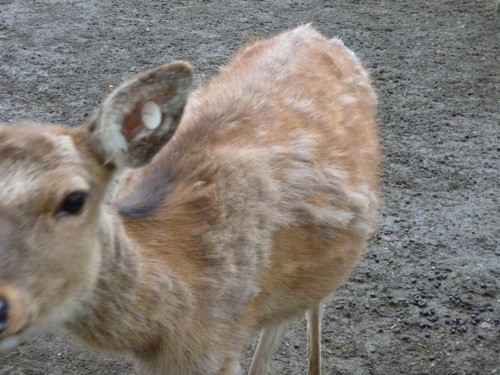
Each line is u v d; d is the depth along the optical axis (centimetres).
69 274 67
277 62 108
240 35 245
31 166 64
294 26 255
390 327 126
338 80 112
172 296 78
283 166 91
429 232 150
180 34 245
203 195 84
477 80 217
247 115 95
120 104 71
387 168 172
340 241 96
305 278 94
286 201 90
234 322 85
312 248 93
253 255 85
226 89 101
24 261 62
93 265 70
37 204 63
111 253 73
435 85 213
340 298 132
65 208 65
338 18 262
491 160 176
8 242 61
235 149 89
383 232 150
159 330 78
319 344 112
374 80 215
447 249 145
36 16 255
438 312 129
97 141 71
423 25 257
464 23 258
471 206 159
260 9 270
